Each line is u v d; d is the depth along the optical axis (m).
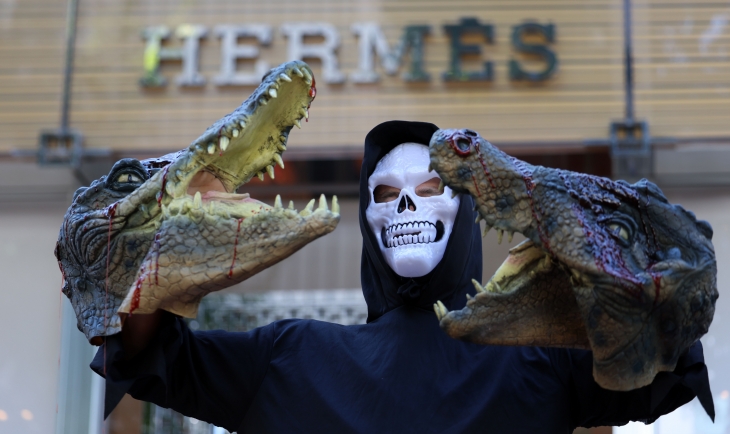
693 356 2.07
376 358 2.41
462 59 4.97
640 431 4.45
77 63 5.01
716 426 4.36
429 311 2.52
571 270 1.92
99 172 4.90
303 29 5.01
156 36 5.04
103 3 5.09
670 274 1.91
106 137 4.91
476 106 4.90
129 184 2.12
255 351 2.45
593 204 1.95
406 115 4.90
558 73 4.93
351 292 5.00
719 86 4.88
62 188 4.90
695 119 4.83
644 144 4.78
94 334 2.00
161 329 2.09
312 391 2.35
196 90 4.97
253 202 2.01
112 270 2.02
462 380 2.33
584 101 4.89
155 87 4.98
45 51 5.03
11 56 5.02
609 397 2.28
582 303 1.91
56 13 5.09
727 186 4.79
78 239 2.05
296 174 4.90
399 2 5.05
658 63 4.93
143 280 1.93
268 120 2.12
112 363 2.00
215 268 1.93
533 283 2.04
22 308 4.70
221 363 2.40
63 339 4.49
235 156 2.10
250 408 2.39
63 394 4.43
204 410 2.37
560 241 1.91
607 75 4.91
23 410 4.50
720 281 4.58
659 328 1.95
